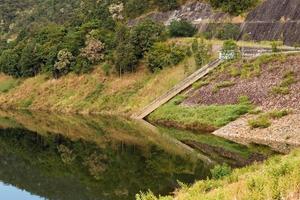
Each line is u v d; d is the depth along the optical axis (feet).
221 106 186.09
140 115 231.91
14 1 622.54
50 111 293.23
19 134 224.12
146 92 249.55
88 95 281.95
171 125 201.16
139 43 274.77
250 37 259.39
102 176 133.69
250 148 144.25
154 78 256.52
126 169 137.59
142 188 114.11
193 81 221.87
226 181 88.48
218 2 298.35
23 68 338.34
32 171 150.41
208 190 86.79
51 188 127.24
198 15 306.14
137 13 342.23
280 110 160.45
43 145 194.80
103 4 362.94
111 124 225.56
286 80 173.37
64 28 348.79
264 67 192.85
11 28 546.26
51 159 167.02
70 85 301.22
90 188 121.90
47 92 311.68
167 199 80.79
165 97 224.74
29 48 339.57
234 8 284.82
